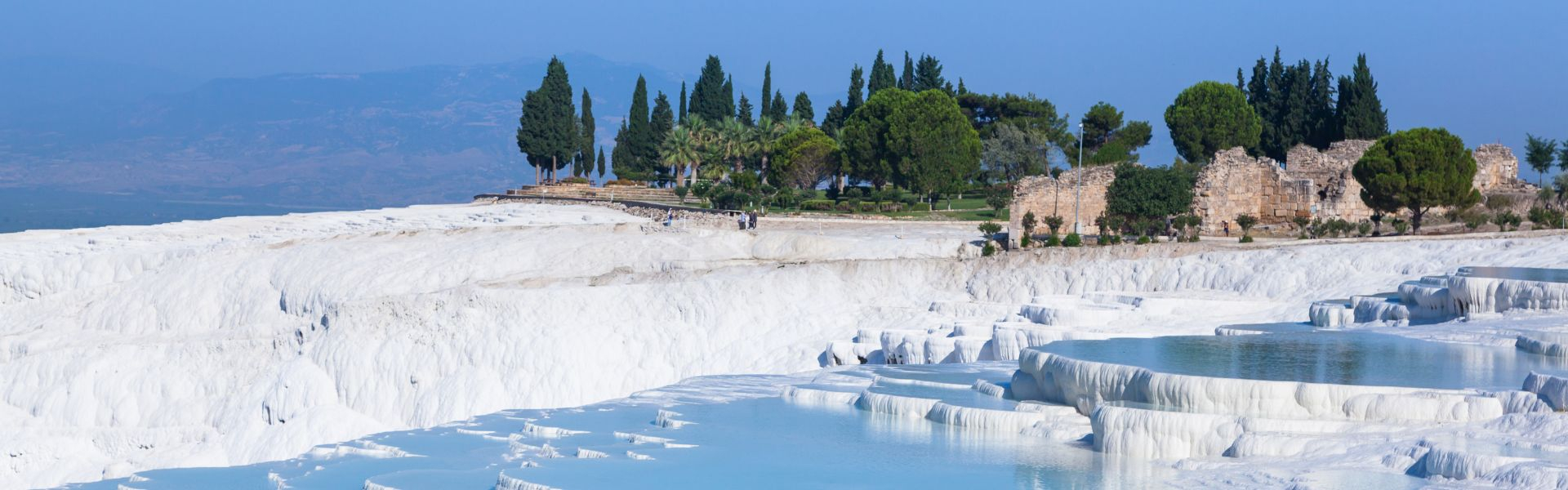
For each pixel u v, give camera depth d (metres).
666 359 75.69
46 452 75.38
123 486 48.75
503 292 79.50
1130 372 40.09
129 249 103.69
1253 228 93.12
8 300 98.44
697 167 169.50
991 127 155.88
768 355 73.12
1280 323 58.19
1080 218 96.19
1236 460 35.00
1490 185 98.69
